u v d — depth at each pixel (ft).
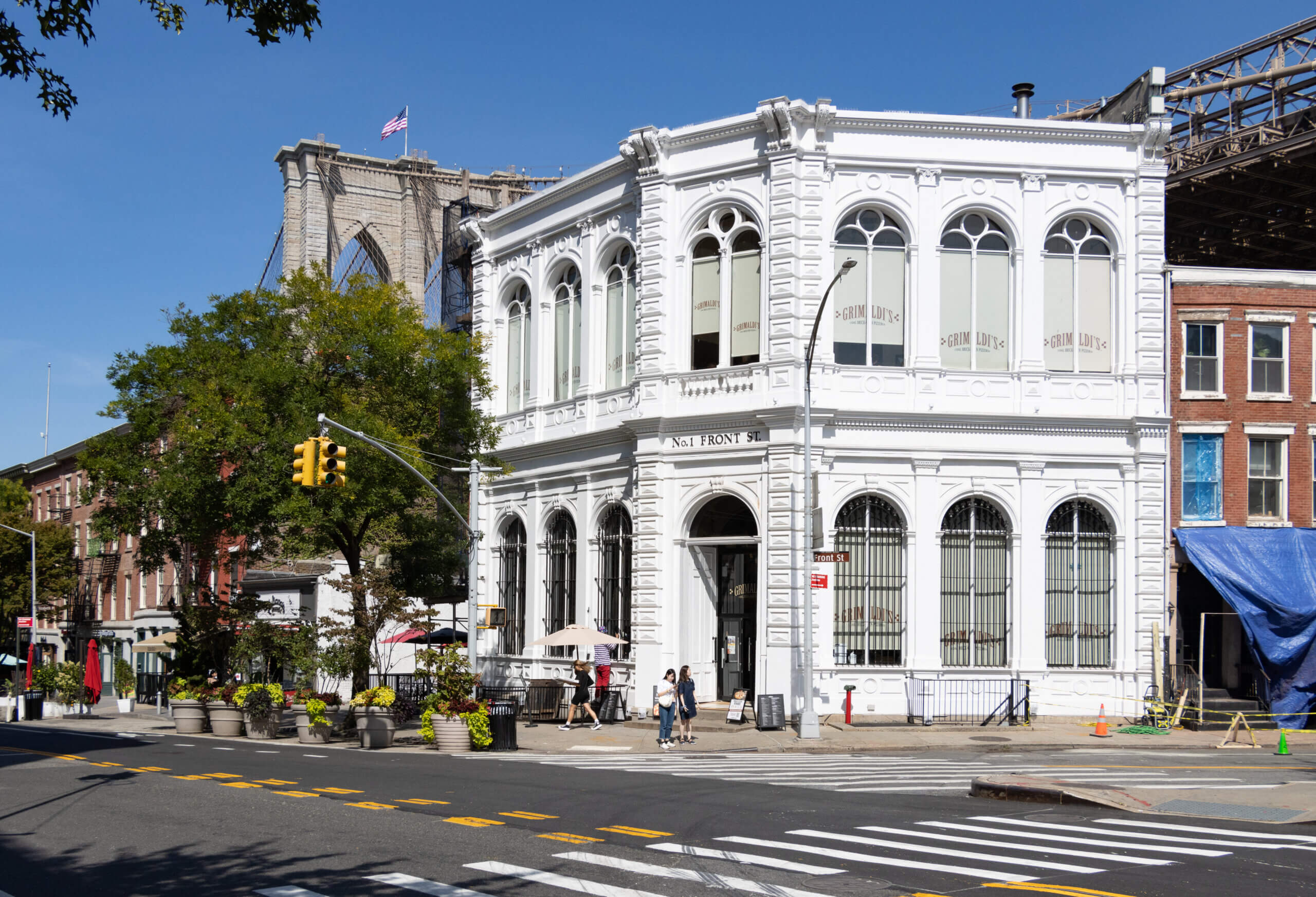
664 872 36.14
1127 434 101.19
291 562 159.02
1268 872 36.78
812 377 97.50
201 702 108.06
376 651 107.65
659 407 102.83
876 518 99.04
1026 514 99.45
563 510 117.39
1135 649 99.45
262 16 33.68
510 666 120.78
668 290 103.76
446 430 112.06
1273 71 120.98
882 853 39.68
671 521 102.42
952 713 96.73
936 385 99.25
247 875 36.04
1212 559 99.55
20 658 256.93
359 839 42.24
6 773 65.51
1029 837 43.16
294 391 102.53
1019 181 101.86
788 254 97.86
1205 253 147.74
